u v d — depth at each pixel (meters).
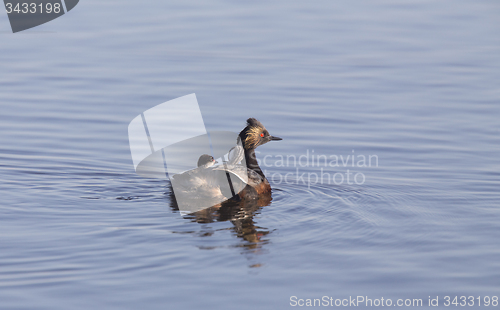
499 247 21.64
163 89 43.91
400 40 56.47
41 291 17.41
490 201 26.95
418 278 19.08
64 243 20.66
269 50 53.38
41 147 33.94
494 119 38.97
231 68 48.78
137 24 59.72
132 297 17.28
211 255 20.05
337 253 20.80
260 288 18.05
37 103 41.41
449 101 42.31
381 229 23.19
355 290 18.20
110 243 20.78
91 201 25.53
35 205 24.77
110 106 40.94
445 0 69.19
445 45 55.34
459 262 20.31
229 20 60.94
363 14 63.88
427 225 23.83
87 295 17.30
